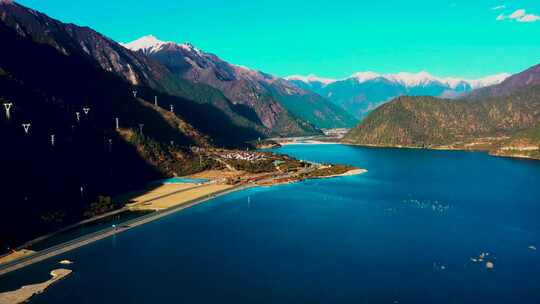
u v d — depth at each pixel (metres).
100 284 137.00
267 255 161.38
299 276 142.12
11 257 159.25
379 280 138.25
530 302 123.19
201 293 130.75
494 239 176.62
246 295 129.38
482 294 128.12
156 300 126.56
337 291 131.25
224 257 159.88
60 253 164.50
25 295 129.25
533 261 152.25
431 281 137.12
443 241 174.62
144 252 165.75
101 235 185.88
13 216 186.75
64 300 126.44
